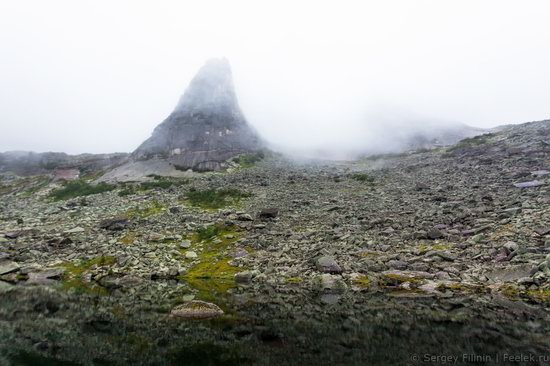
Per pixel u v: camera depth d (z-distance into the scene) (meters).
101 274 30.17
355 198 49.19
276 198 51.84
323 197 51.41
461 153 66.50
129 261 32.69
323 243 33.41
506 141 65.19
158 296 22.48
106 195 60.06
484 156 59.00
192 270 31.34
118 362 11.42
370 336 13.72
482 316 16.22
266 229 39.44
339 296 21.64
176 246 36.66
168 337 14.02
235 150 86.44
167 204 52.03
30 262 33.41
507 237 26.95
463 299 19.47
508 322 15.27
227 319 16.64
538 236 25.89
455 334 13.73
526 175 43.72
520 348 12.12
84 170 93.94
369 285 23.88
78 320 16.59
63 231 42.00
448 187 46.19
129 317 17.16
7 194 77.56
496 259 24.56
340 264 28.33
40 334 14.36
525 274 21.62
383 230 34.91
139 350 12.59
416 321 15.68
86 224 44.66
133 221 44.44
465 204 37.78
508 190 39.16
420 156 75.88
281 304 19.78
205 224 42.22
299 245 33.91
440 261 26.34
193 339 13.71
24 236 40.53
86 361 11.47
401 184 53.62
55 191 71.62
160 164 79.62
